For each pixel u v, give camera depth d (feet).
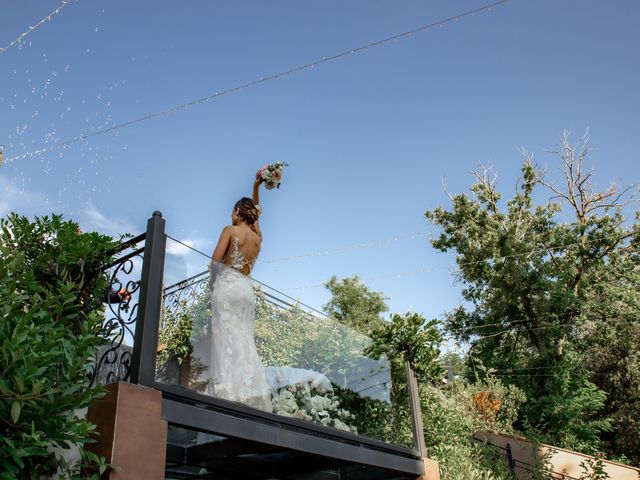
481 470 29.25
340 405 17.16
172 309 13.65
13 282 10.93
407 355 23.12
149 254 12.69
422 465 19.65
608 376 61.36
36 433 9.32
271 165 16.61
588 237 64.03
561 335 62.23
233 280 14.80
